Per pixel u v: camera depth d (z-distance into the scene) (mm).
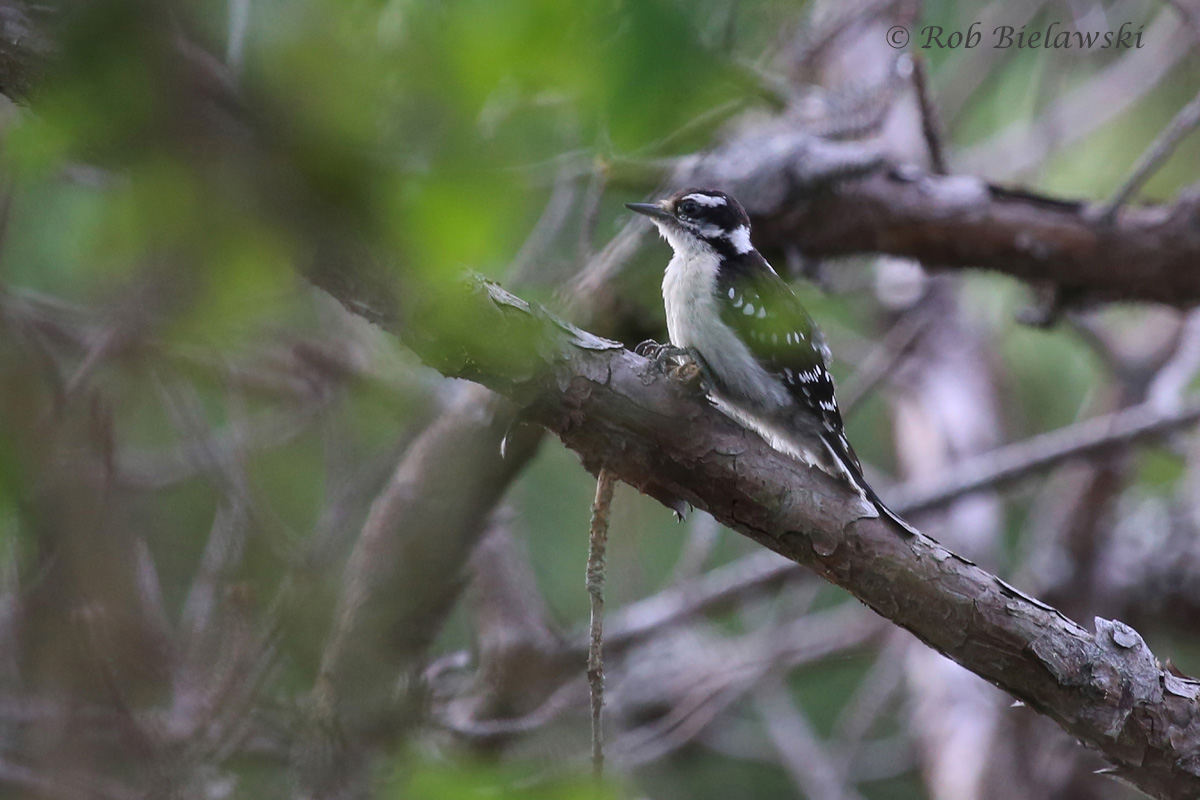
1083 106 16891
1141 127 17953
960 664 7379
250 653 8508
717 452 6941
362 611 10594
